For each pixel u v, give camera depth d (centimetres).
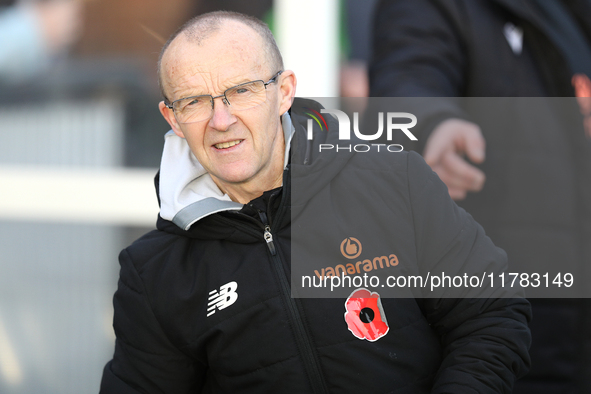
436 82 744
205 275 564
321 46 1365
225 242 571
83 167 1488
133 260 589
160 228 593
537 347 756
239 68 517
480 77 768
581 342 756
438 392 525
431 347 559
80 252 1462
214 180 590
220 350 554
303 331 536
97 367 1387
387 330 542
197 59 516
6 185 1454
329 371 535
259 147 534
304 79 1359
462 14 768
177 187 576
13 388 1354
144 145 1488
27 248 1462
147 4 1438
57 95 1482
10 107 1486
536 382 762
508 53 768
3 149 1490
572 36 785
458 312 560
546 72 766
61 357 1390
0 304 1439
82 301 1446
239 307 545
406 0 788
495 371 529
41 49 1470
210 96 516
